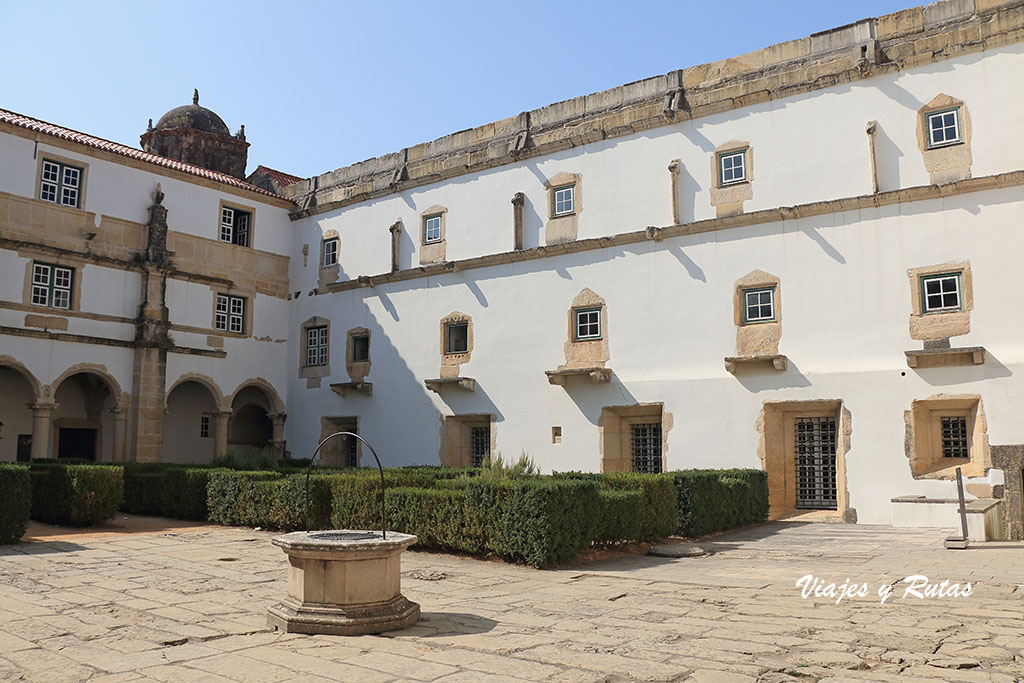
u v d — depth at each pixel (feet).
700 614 25.12
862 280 55.16
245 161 105.70
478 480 40.01
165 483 57.06
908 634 21.90
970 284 51.37
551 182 70.28
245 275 84.02
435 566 35.70
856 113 56.65
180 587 29.96
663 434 61.62
